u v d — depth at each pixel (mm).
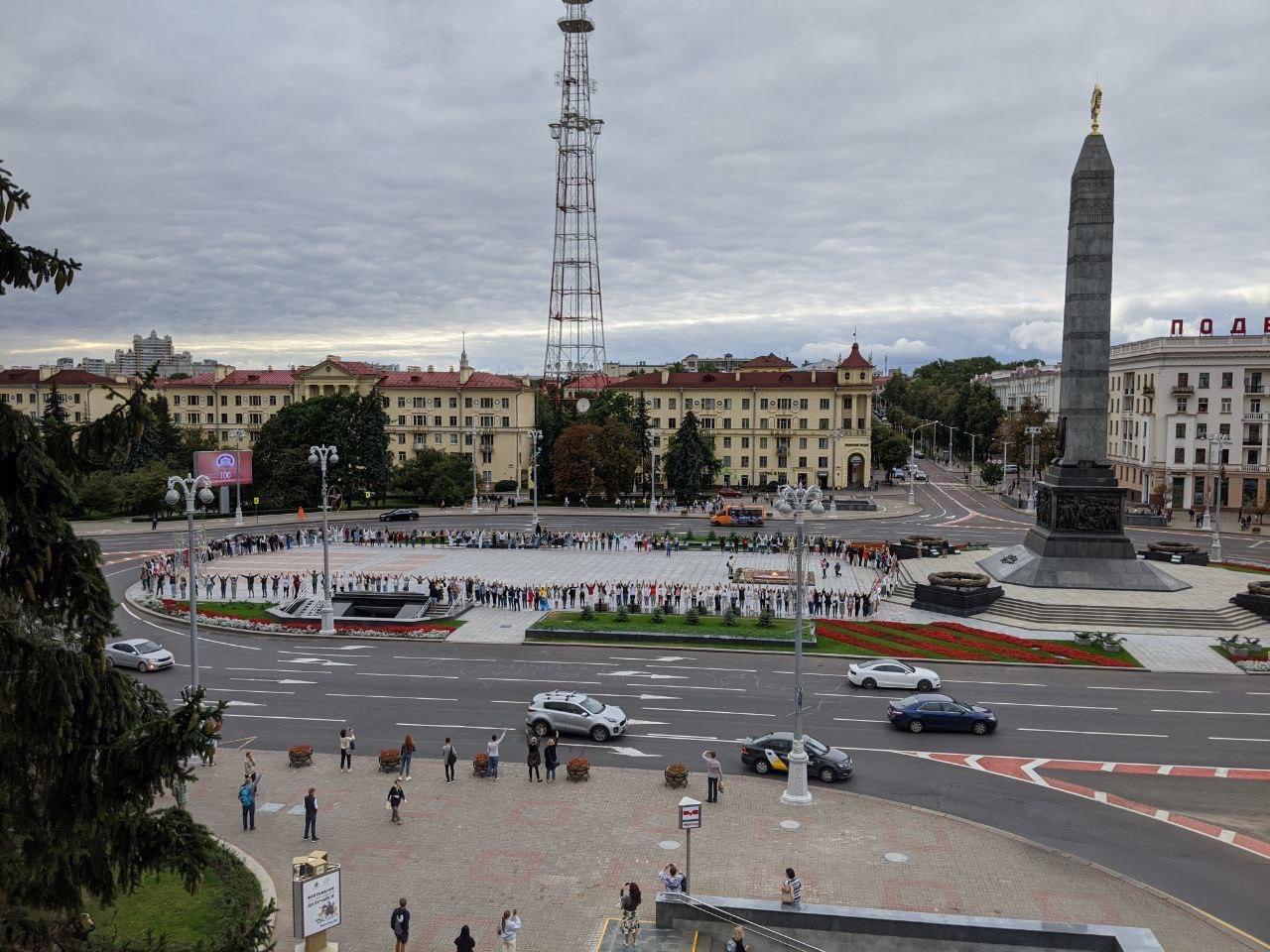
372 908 25578
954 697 44656
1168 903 25500
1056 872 27391
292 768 36062
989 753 37406
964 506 134125
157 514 113188
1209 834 29953
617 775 35281
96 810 15648
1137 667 49188
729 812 31891
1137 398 128875
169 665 50375
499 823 31047
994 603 62781
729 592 68812
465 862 28312
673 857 28516
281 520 112562
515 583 73375
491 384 146500
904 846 29141
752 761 35906
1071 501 66750
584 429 125625
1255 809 31859
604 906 25609
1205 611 58656
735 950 21984
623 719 39719
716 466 143375
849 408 152875
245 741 39062
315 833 30234
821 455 152625
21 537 15352
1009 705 43594
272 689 46344
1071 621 59500
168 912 24625
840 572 78062
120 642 50531
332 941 23938
